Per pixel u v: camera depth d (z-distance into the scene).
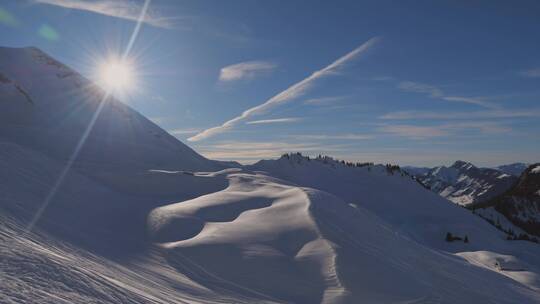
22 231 20.73
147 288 18.27
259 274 30.34
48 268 12.95
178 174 87.50
